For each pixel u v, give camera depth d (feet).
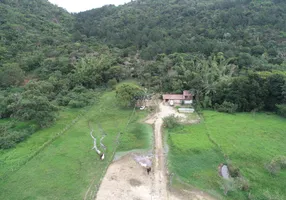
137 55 260.01
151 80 203.31
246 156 99.19
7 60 211.82
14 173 88.02
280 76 151.43
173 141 113.39
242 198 76.64
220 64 193.47
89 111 155.53
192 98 171.01
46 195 77.30
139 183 85.05
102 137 119.34
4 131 117.50
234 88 156.97
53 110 134.31
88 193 78.89
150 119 142.82
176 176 88.22
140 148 109.19
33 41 264.31
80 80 197.36
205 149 105.81
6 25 266.36
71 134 121.90
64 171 90.17
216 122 135.64
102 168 92.99
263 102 153.38
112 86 206.39
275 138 115.34
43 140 113.60
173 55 225.35
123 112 153.48
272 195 76.07
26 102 124.26
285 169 90.43
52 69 213.46
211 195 78.54
